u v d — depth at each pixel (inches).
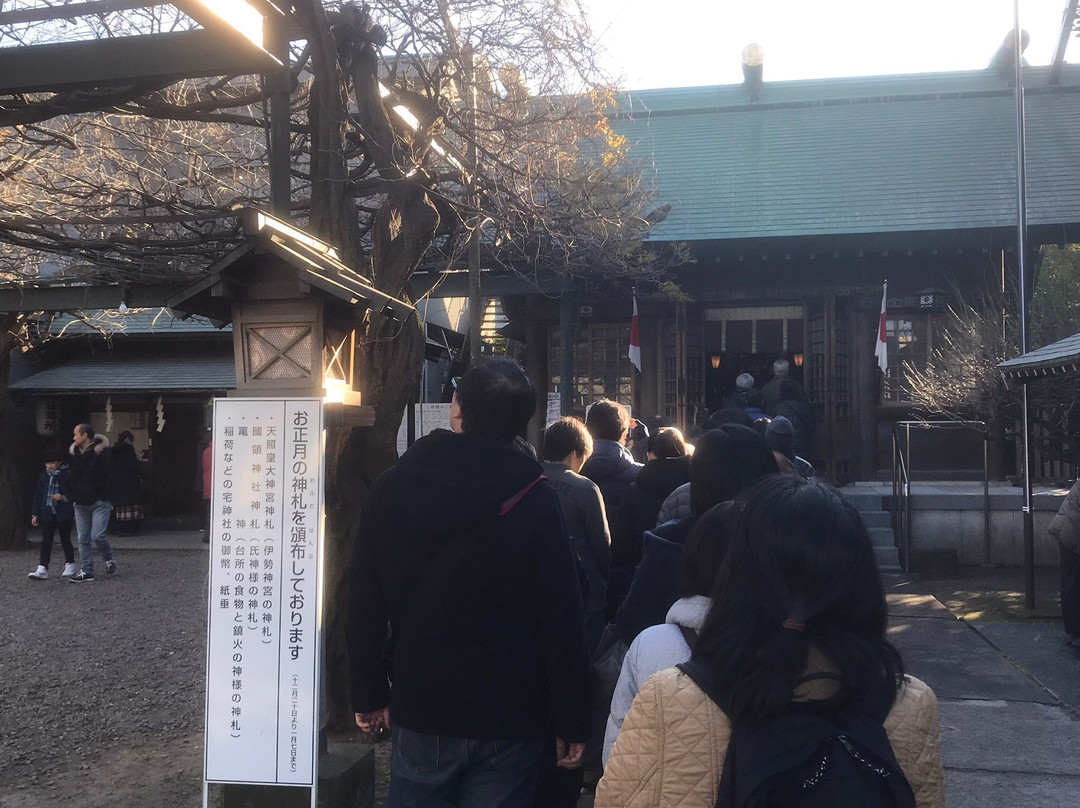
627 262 542.3
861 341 610.2
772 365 751.7
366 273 217.3
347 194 213.0
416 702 94.5
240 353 144.3
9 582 464.1
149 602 408.5
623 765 56.2
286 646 135.0
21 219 269.9
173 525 705.6
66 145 285.3
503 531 94.4
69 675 283.1
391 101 240.1
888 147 660.1
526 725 95.0
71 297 387.9
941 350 600.1
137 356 700.0
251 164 327.0
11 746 217.0
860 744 51.7
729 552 58.9
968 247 583.5
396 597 96.7
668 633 71.9
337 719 207.6
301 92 267.4
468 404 100.4
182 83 282.0
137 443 727.1
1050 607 357.4
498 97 275.6
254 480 137.6
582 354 649.6
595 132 307.1
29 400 686.5
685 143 700.7
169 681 275.9
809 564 54.5
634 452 349.4
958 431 608.7
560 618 94.7
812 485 58.8
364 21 213.3
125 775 196.7
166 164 310.8
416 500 95.5
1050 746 202.4
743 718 53.3
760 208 617.3
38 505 467.5
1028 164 624.4
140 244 268.8
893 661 56.1
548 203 313.7
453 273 444.8
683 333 609.9
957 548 474.3
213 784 136.6
